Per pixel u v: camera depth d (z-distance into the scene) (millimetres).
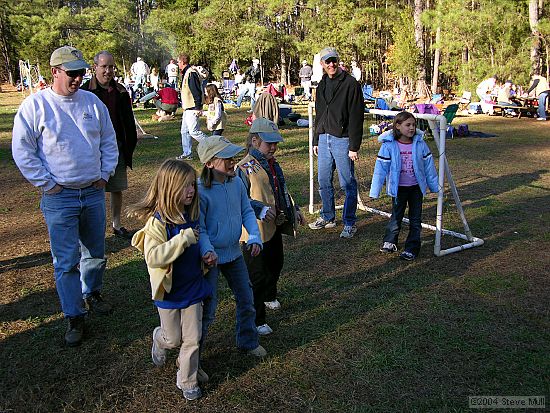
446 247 5902
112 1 43750
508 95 20078
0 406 3229
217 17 41781
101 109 4105
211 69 44094
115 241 6242
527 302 4516
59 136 3795
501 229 6539
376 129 14023
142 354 3793
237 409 3180
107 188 6086
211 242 3363
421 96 25688
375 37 34750
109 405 3238
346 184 6211
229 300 4660
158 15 45719
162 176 2994
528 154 11773
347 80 5980
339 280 5059
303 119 17750
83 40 42219
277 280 4613
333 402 3229
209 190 3371
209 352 3816
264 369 3586
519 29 23000
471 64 23734
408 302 4555
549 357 3666
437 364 3613
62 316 4406
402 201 5598
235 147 3355
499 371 3521
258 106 7633
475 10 23328
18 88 41844
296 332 4078
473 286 4852
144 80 25609
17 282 5109
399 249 5906
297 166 10523
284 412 3146
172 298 3102
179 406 3219
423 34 29234
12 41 47156
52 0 44250
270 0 35719
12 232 6664
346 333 4047
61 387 3416
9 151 12898
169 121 18391
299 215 4164
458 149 12609
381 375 3502
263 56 43594
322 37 34750
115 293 4805
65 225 3908
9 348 3908
